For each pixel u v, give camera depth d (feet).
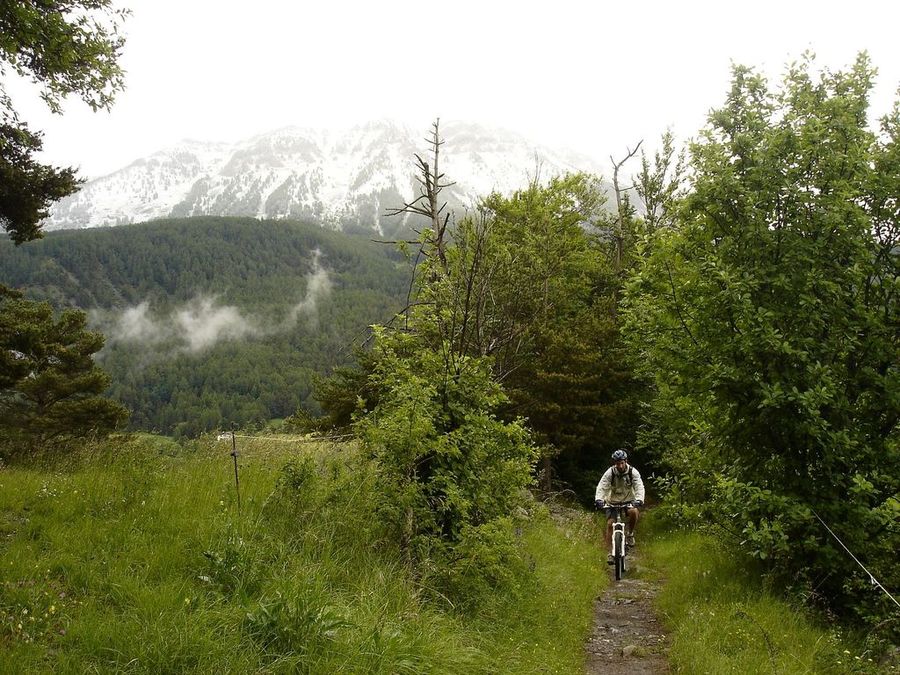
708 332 26.81
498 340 41.81
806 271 24.58
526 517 28.55
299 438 34.40
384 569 20.95
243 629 14.99
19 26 29.76
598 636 24.62
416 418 22.91
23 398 84.99
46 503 21.34
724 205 26.86
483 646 19.58
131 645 13.58
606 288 93.15
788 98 27.37
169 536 19.63
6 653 12.49
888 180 25.29
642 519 61.31
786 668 18.31
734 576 27.91
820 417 24.23
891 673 18.06
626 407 75.82
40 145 51.75
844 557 23.29
